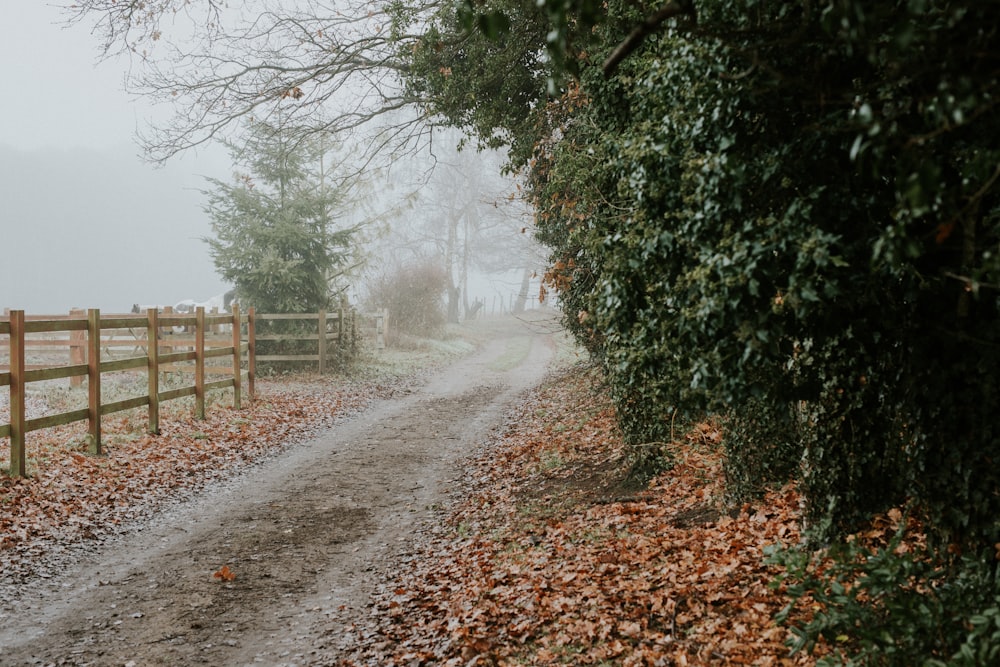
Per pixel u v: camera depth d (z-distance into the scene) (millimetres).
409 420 15227
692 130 4035
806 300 3383
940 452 4086
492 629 5250
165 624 5695
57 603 6082
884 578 3375
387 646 5266
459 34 11898
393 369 23141
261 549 7516
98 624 5688
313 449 12547
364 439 13359
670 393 5453
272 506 9117
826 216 3643
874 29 2811
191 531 8094
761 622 4453
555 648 4746
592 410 12641
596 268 6848
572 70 2812
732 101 3719
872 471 4934
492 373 23656
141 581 6602
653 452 8164
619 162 4859
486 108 12117
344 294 23625
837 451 5039
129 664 5035
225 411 14469
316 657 5148
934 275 3779
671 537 6262
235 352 14805
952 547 4082
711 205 3840
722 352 3861
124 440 11250
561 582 5754
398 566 7031
